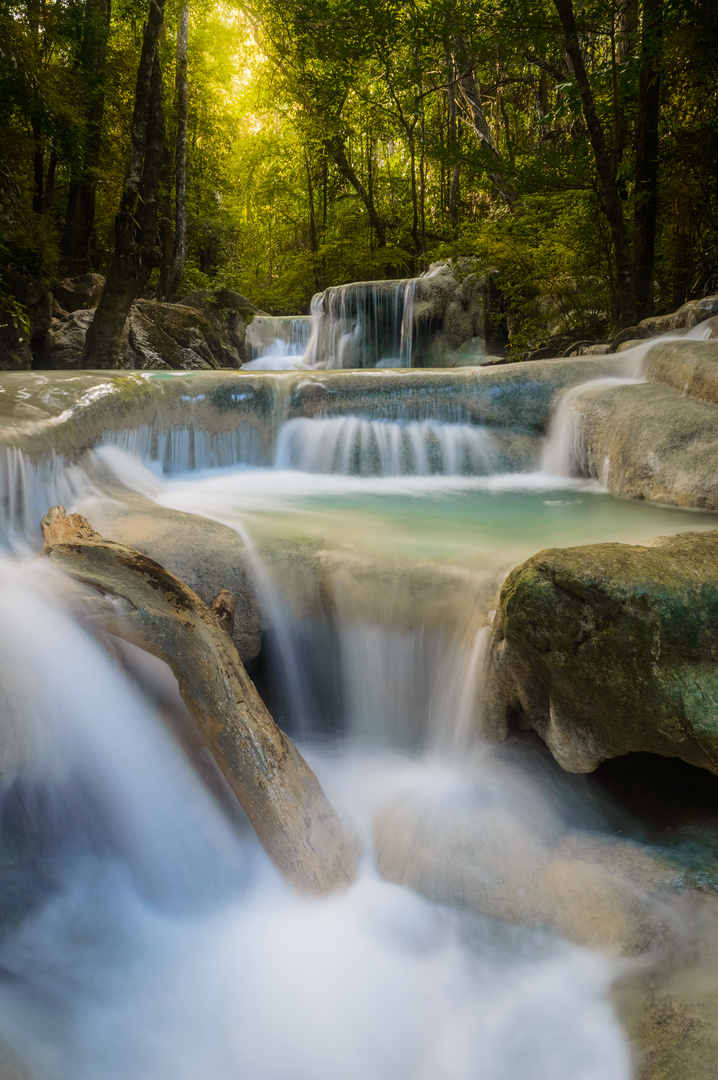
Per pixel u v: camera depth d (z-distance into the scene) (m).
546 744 2.97
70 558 2.94
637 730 2.43
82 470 4.50
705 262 8.42
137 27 17.25
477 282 12.65
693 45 7.51
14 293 9.88
